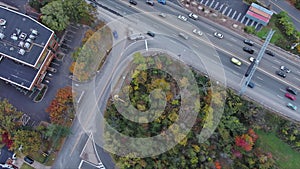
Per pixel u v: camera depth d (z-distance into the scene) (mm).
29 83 112562
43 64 115125
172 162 106688
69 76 120125
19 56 111812
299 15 128500
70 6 116625
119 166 107812
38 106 117125
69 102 114375
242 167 108562
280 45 124938
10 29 113688
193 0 129500
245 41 125250
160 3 129375
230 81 120250
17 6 126188
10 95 117688
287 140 114812
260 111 115062
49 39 113812
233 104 114500
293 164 113625
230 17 129000
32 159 111688
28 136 106250
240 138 109312
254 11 126812
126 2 129000
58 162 111812
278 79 121875
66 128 111875
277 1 130250
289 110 118312
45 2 122812
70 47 123250
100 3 128500
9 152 110625
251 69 117438
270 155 111438
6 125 107625
